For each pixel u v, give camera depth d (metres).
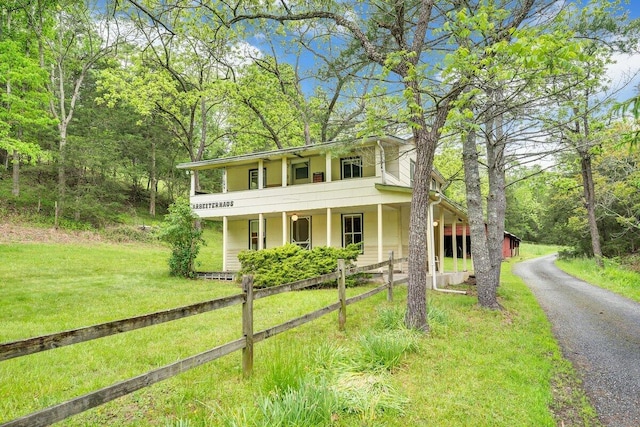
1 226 17.00
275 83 19.48
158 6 7.41
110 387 2.44
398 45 6.89
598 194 17.62
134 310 7.82
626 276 13.88
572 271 18.25
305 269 10.81
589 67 6.86
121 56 19.80
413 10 7.46
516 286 12.43
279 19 7.38
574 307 8.86
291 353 4.39
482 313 7.30
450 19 5.81
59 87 24.38
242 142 22.39
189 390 3.55
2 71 13.30
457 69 5.02
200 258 20.17
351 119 11.50
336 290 9.91
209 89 17.72
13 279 10.91
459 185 28.19
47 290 9.76
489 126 9.52
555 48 4.02
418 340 5.13
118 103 25.31
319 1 7.55
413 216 5.98
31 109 14.48
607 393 3.86
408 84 6.00
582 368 4.61
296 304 7.92
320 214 15.19
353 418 3.08
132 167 24.45
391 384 3.71
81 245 17.66
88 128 24.73
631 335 6.24
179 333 5.82
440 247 13.44
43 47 19.34
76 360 4.59
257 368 4.09
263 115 20.38
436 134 6.03
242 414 3.01
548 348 5.27
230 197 15.40
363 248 14.27
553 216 26.69
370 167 13.80
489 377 4.03
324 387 3.24
